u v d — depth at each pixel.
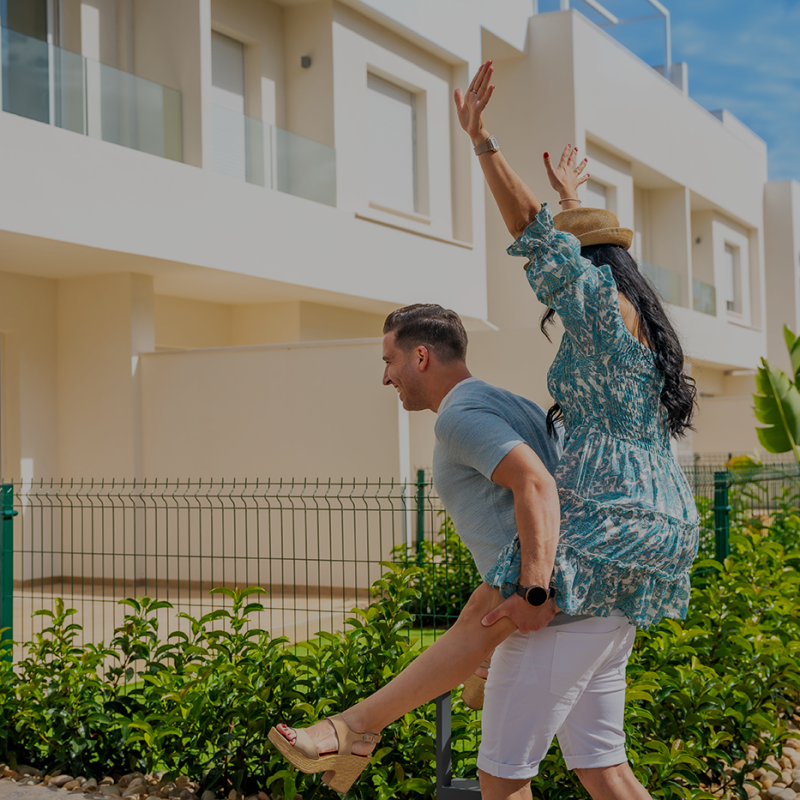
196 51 9.45
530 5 15.84
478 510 2.22
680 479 2.20
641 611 2.11
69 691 4.14
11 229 7.79
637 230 19.69
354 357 9.34
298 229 10.55
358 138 11.79
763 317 24.42
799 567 6.26
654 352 2.15
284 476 9.52
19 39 7.97
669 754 3.20
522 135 15.70
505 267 15.62
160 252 9.03
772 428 8.73
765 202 25.69
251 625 7.03
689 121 20.16
